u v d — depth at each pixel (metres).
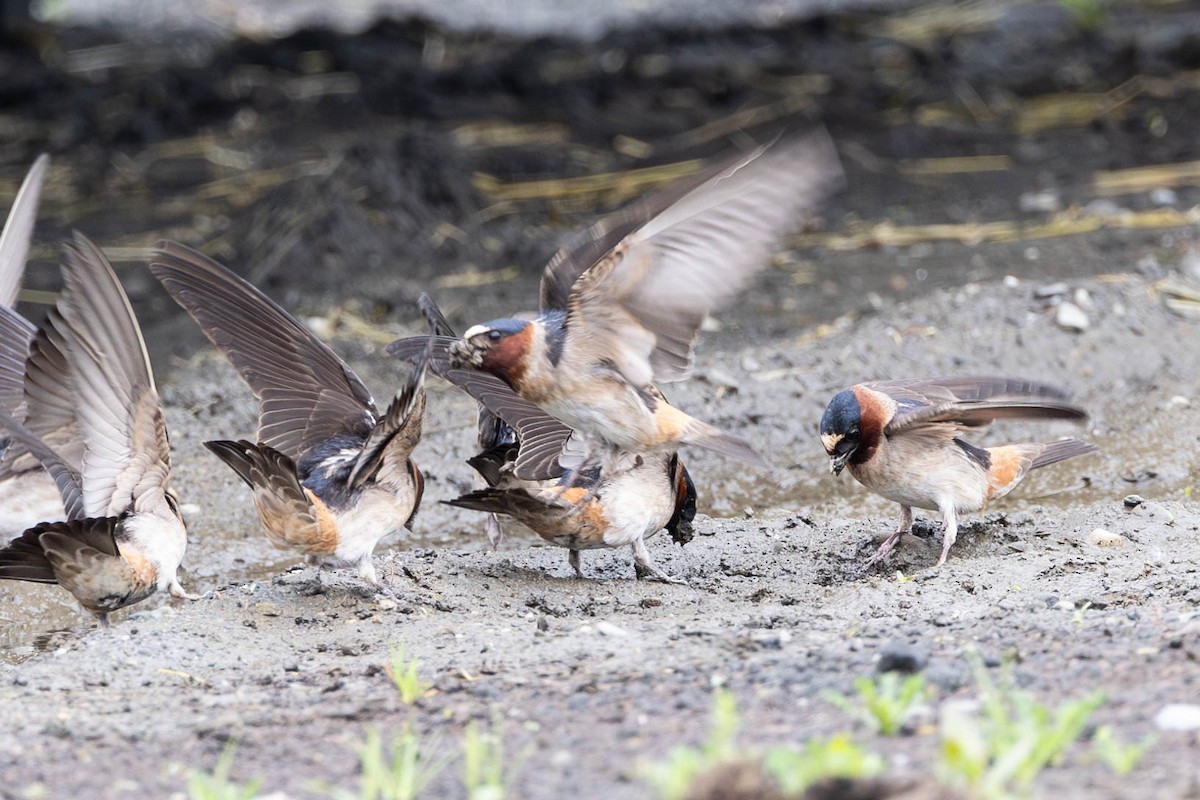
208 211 20.78
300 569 11.45
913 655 7.74
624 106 25.31
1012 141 23.17
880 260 18.75
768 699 7.64
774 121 24.22
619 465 10.38
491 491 10.84
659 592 11.23
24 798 6.95
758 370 15.86
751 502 14.11
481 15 32.41
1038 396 12.29
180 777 7.16
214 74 26.52
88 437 9.89
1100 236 18.66
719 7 31.77
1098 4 29.94
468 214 20.25
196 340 17.17
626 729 7.35
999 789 5.99
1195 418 14.68
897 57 27.62
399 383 16.05
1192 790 5.96
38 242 20.06
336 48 27.95
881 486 11.93
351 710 8.00
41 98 25.77
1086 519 12.49
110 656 9.43
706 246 8.59
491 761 7.01
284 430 10.99
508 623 10.07
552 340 9.39
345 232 19.28
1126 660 7.79
